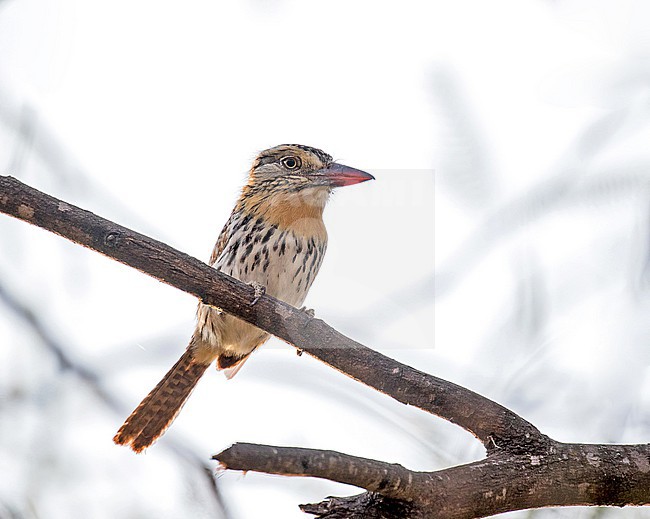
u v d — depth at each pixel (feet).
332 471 17.94
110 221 24.30
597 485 21.43
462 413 22.79
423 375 23.49
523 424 22.25
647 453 22.02
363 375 23.98
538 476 21.27
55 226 23.88
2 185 23.48
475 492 20.53
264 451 17.12
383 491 19.02
